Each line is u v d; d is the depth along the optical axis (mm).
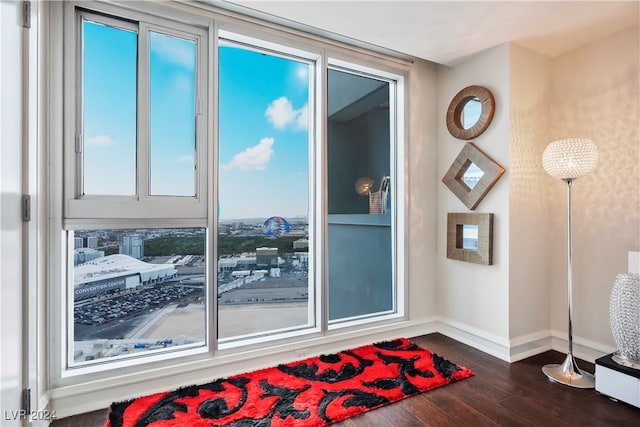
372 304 3299
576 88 2555
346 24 2279
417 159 3008
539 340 2617
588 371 2303
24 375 1482
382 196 3211
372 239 3314
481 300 2678
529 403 1907
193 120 2172
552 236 2697
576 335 2557
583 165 2064
